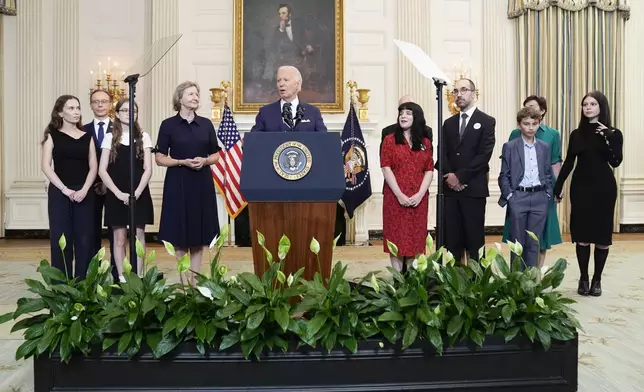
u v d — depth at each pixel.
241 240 7.01
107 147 3.71
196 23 7.45
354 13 7.55
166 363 1.95
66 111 3.63
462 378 2.00
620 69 7.68
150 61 2.41
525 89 7.57
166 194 3.51
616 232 7.80
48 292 2.05
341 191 2.33
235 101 7.32
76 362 1.95
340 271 2.08
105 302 2.04
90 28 7.45
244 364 1.95
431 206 7.34
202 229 3.56
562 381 2.03
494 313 2.03
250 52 7.34
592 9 7.59
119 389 1.95
